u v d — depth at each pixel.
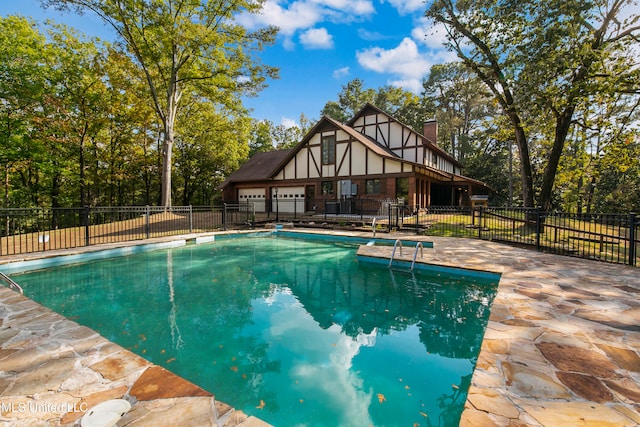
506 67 12.48
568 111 11.89
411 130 18.88
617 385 2.15
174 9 15.11
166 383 2.24
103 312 4.55
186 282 6.24
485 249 8.36
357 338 3.71
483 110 31.56
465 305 4.84
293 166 20.22
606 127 13.27
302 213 19.62
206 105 22.77
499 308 3.73
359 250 8.52
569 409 1.89
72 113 17.97
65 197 21.42
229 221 16.52
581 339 2.89
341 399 2.53
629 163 13.84
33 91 15.62
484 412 1.85
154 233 12.30
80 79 17.34
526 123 11.83
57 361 2.57
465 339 3.67
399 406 2.43
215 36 14.46
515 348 2.71
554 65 10.16
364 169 17.48
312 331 3.92
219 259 8.48
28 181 20.25
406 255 7.66
